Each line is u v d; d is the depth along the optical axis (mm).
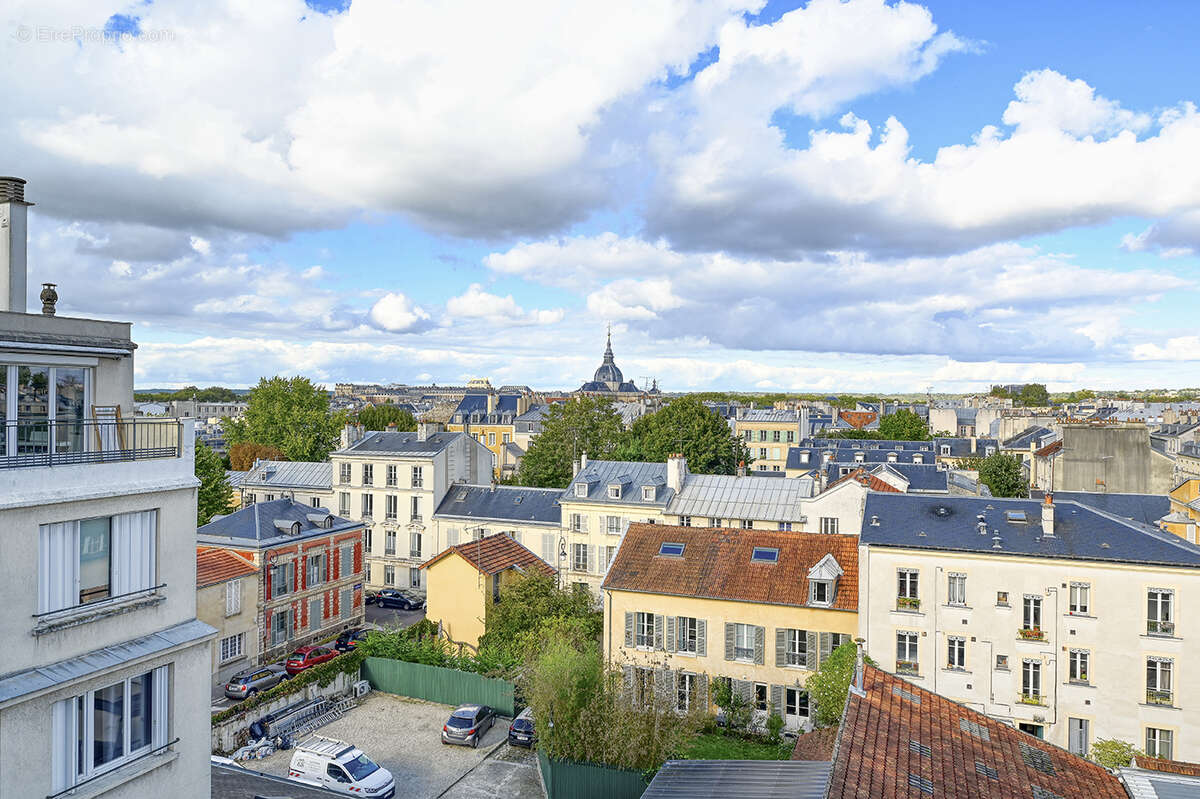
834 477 77812
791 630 41156
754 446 145625
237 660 48812
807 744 32344
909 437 143250
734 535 46188
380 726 41688
